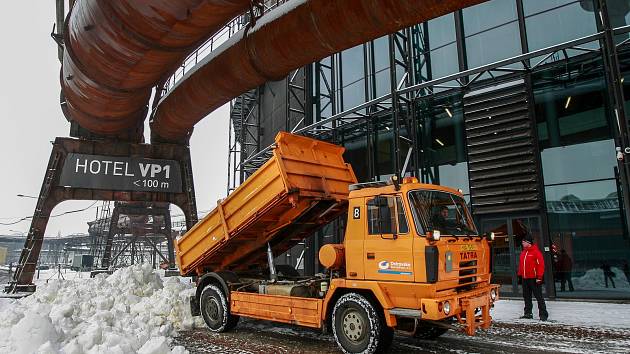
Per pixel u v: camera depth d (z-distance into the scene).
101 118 13.47
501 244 12.63
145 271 10.97
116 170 15.49
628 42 10.70
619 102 9.91
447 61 14.84
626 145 9.74
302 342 7.25
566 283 11.69
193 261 9.37
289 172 7.33
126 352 5.52
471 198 13.23
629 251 10.89
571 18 12.30
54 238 71.44
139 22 8.48
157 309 8.83
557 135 12.38
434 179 14.78
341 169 8.70
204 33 9.24
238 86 11.30
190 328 8.55
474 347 6.70
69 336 5.97
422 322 6.14
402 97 13.81
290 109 19.25
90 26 9.13
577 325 8.15
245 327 8.64
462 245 6.25
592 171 11.67
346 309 6.34
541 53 10.98
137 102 12.80
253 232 8.53
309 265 17.61
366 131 17.28
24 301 9.95
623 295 10.80
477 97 13.44
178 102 13.27
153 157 16.05
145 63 9.91
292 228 8.86
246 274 9.52
